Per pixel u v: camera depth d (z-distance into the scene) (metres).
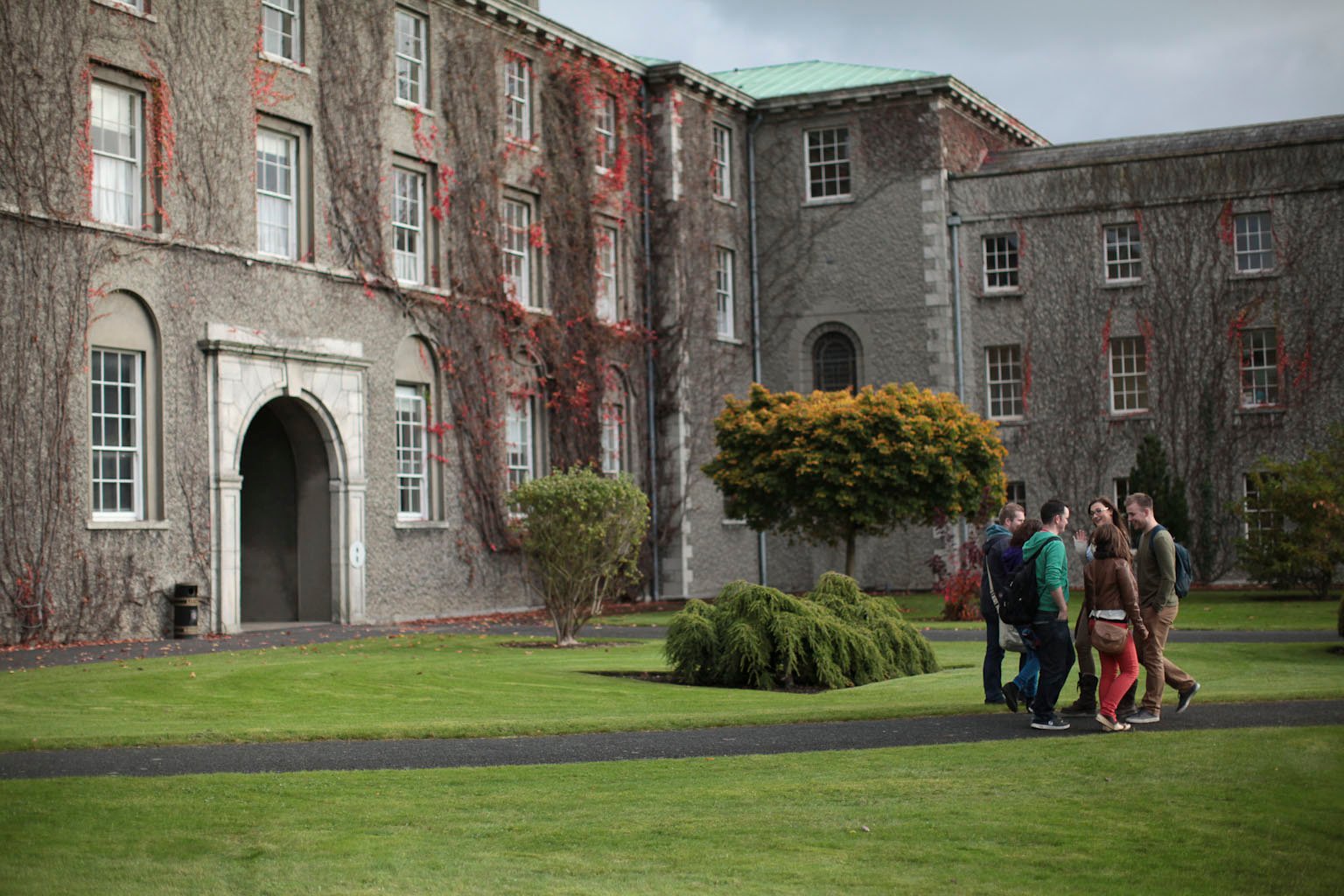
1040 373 34.91
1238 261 33.62
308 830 7.54
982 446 28.42
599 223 32.28
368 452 25.77
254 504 25.77
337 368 24.94
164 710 12.72
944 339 35.38
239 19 23.27
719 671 15.00
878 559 35.75
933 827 7.47
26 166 19.80
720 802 8.20
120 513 21.20
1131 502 11.41
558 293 30.47
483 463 28.22
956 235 35.69
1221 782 8.47
